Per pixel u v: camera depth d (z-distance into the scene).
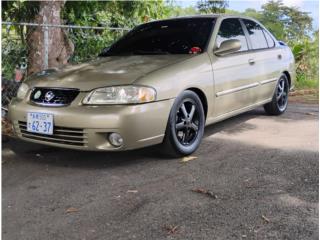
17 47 6.11
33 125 4.05
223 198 3.33
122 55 5.00
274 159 4.29
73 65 4.69
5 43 5.99
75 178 3.81
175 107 4.11
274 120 6.18
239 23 5.57
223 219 2.97
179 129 4.26
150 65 4.24
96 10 7.90
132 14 8.45
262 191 3.46
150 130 3.88
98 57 5.13
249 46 5.57
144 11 8.65
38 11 6.61
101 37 7.18
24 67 6.19
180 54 4.67
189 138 4.45
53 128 3.92
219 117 4.89
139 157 4.38
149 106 3.83
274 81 6.10
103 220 2.98
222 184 3.62
